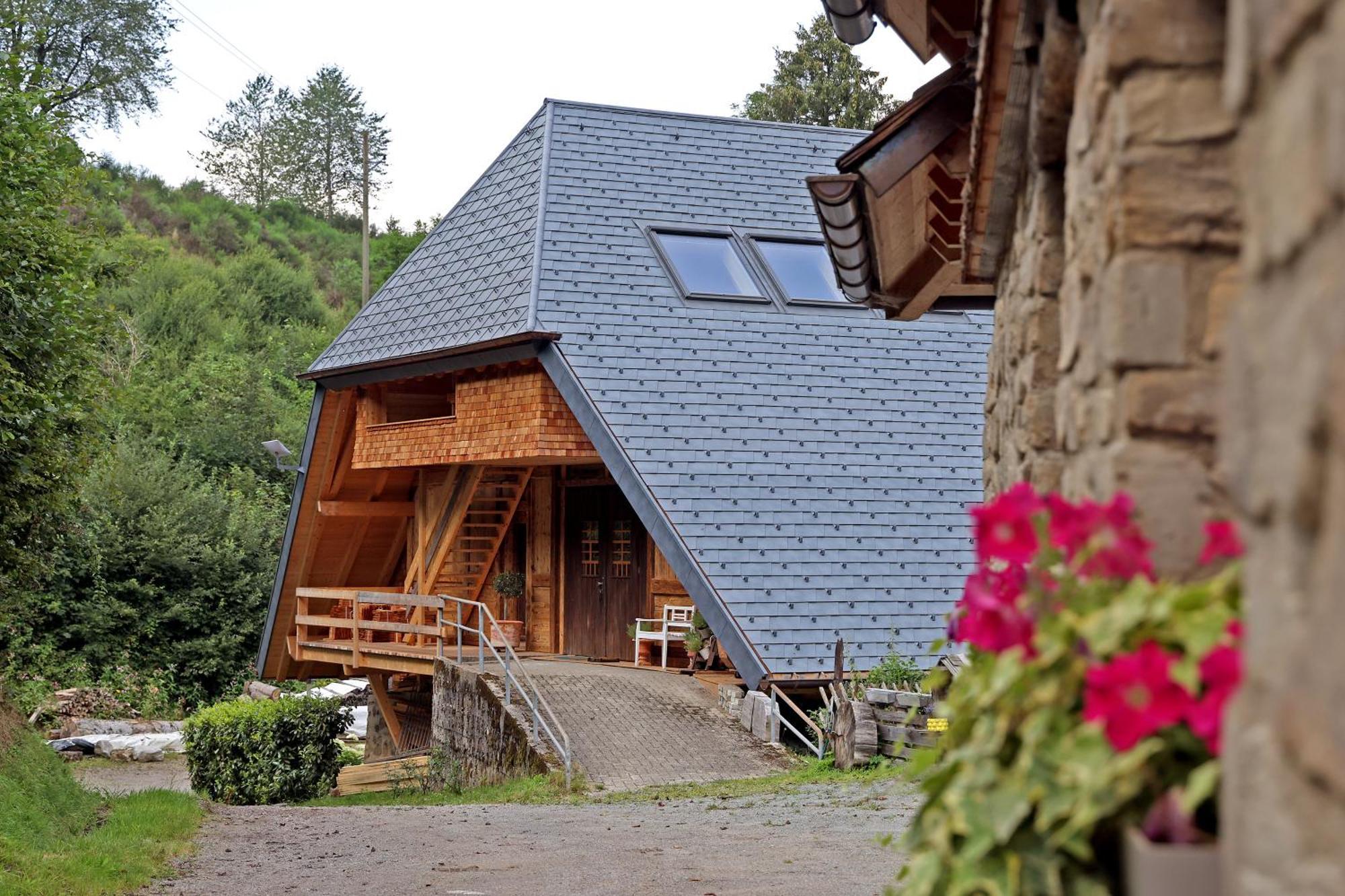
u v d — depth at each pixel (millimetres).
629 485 16656
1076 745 2340
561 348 17781
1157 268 2576
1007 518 2762
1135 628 2305
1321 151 1345
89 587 29266
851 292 9148
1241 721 1613
